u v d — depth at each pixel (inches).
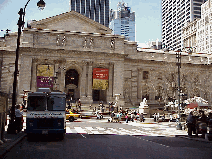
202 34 4891.7
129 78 3090.6
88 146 607.8
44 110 729.0
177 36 6594.5
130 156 479.2
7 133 808.9
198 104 1867.6
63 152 520.7
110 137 824.9
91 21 2984.7
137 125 1466.5
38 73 2684.5
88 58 2829.7
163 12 7667.3
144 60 3129.9
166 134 987.9
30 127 710.5
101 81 2824.8
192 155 507.8
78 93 3014.3
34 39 2711.6
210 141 730.2
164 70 3198.8
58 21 2925.7
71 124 1384.1
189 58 3314.5
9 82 2763.3
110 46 2893.7
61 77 2731.3
